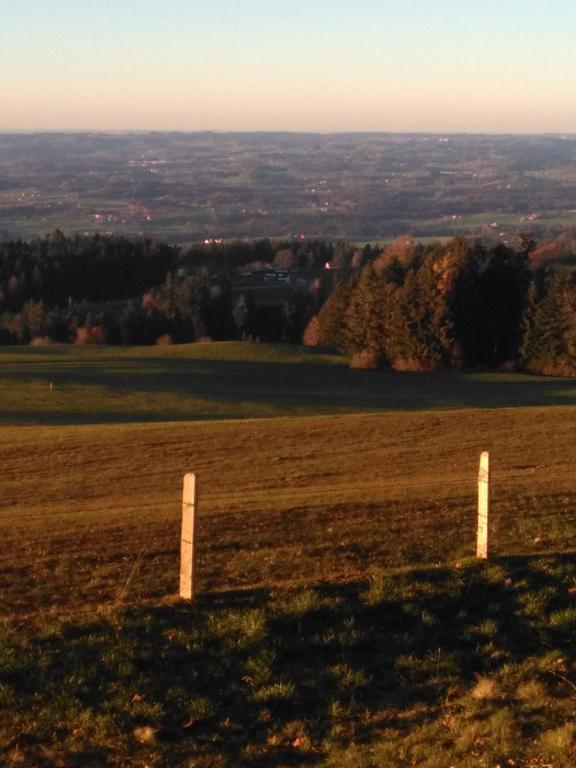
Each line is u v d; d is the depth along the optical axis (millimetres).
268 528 15039
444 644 10609
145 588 12117
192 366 70125
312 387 63344
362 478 21578
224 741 8805
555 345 71875
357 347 77812
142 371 65438
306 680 9812
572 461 22562
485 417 30203
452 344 73562
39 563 13422
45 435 30125
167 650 10258
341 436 27891
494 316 75875
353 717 9211
